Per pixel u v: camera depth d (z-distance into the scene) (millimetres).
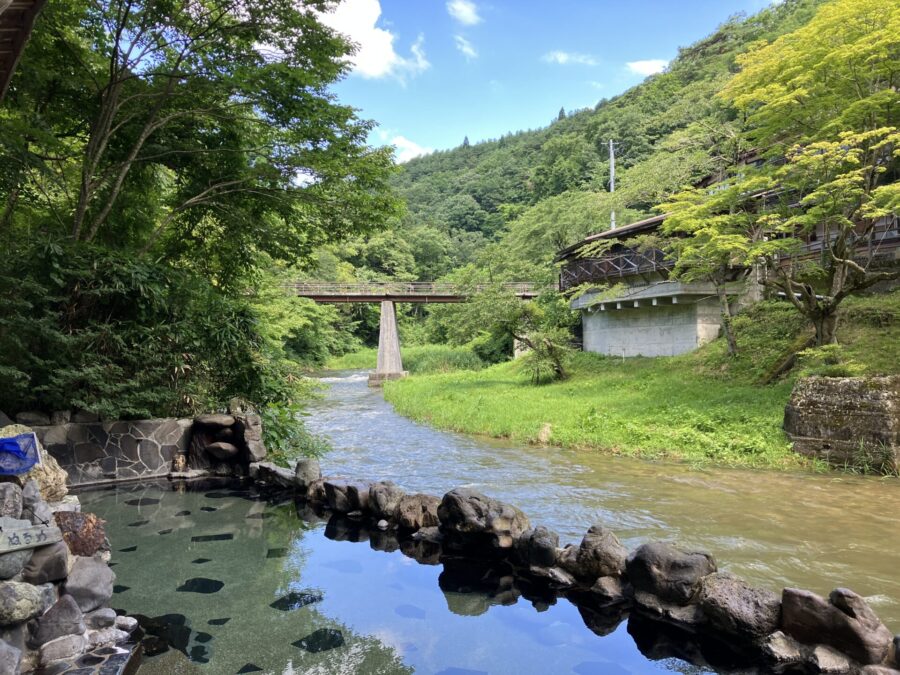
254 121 8383
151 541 4539
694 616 3047
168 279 7090
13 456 3174
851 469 7551
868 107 8891
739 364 13289
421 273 53594
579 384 15766
